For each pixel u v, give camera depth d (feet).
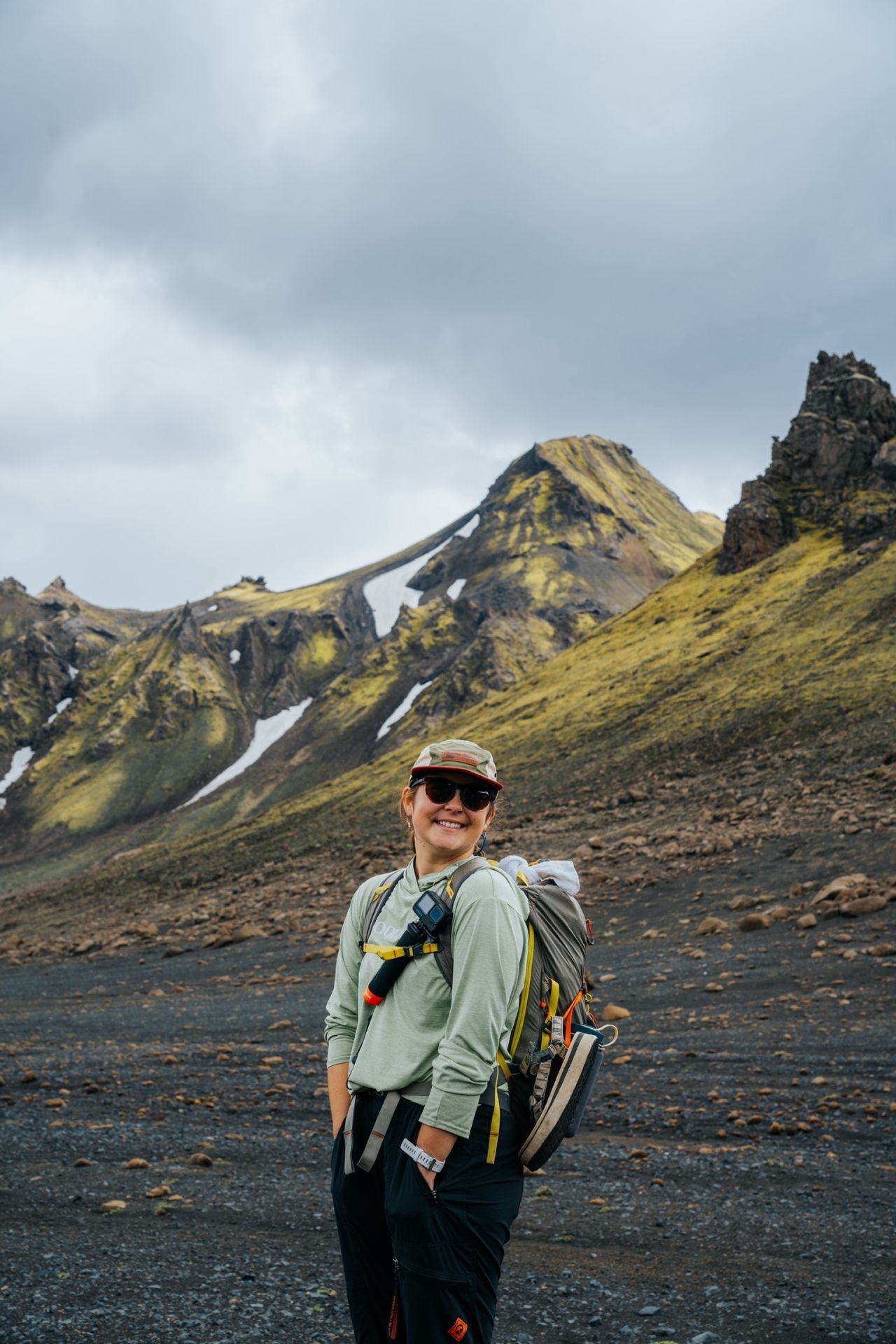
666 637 362.12
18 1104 44.45
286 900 173.88
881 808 121.90
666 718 260.42
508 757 285.43
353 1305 9.64
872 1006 56.59
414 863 10.16
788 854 112.16
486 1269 8.90
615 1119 37.55
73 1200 25.20
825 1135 32.94
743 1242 21.34
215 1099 44.32
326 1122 38.55
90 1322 15.57
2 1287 17.44
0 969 163.63
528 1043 9.51
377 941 9.68
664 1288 18.08
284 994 93.04
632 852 137.69
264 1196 25.71
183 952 142.20
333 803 347.77
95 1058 61.26
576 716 304.91
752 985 67.41
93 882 324.19
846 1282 18.19
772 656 277.44
